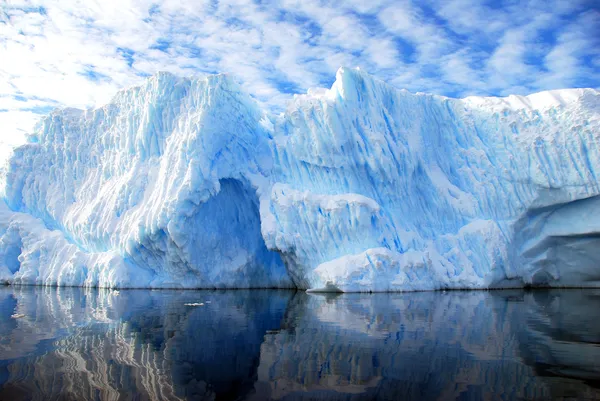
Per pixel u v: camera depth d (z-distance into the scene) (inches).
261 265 1117.1
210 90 1139.9
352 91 1045.8
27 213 1278.3
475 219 1039.0
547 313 593.0
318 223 948.6
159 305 713.6
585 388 282.7
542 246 1047.6
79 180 1278.3
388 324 506.3
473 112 1135.6
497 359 349.4
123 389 289.7
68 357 365.1
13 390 286.7
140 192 1142.3
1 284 1194.6
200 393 282.7
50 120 1339.8
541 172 1020.5
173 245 1045.8
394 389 286.2
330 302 733.3
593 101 1051.9
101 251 1147.3
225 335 450.9
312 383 300.5
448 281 957.2
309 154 1024.2
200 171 1054.4
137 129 1213.7
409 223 1011.9
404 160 1039.6
